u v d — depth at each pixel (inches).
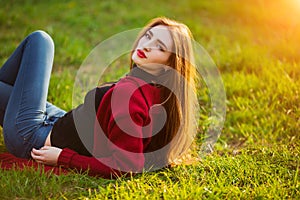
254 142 260.5
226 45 408.8
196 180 201.8
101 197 183.5
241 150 240.5
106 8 525.3
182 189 190.4
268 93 305.1
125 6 537.0
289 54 370.0
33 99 206.2
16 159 206.5
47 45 214.7
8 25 455.8
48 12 498.6
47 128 205.5
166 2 563.8
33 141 203.2
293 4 469.4
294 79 320.8
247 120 285.6
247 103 298.7
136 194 183.5
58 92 301.7
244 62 362.3
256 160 224.2
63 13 499.5
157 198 182.9
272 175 206.1
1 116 221.5
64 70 362.6
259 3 519.5
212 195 185.9
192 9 539.5
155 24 196.9
